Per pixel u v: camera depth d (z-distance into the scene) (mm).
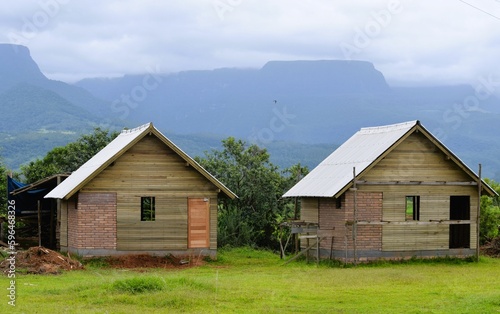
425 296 21859
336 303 20359
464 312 18625
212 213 35250
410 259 34750
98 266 32531
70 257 33781
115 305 19234
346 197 34062
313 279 26688
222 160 51344
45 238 41312
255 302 20234
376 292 22734
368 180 34188
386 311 18875
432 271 30656
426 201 35188
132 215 34188
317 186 36125
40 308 18500
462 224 36812
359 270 31047
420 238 35000
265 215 49125
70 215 35188
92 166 35469
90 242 33656
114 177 34031
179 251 34688
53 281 25234
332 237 35125
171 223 34656
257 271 31281
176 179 34781
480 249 40969
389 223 34281
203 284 22969
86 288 22188
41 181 39562
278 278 27172
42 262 29297
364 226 34188
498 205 52312
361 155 35938
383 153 34031
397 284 25078
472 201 35938
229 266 33969
